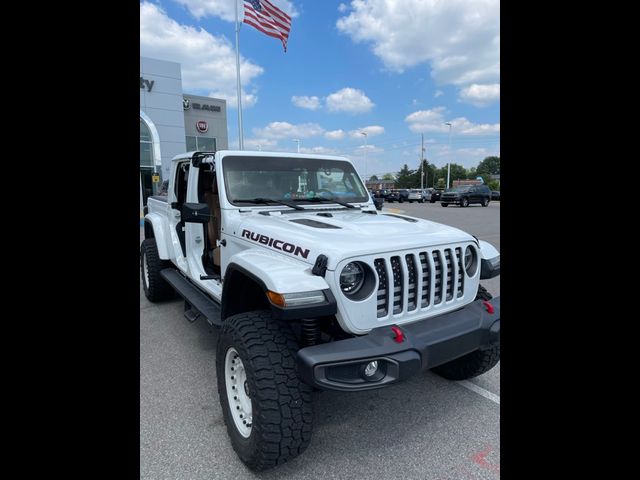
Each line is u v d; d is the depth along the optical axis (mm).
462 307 2795
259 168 3691
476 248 2869
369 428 2756
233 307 2920
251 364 2195
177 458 2463
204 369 3637
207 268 4137
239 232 3160
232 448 2561
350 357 2053
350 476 2312
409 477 2305
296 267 2387
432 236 2715
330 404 3053
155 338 4367
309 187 3936
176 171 4633
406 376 2139
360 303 2287
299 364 2080
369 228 2830
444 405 3035
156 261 5398
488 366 3119
